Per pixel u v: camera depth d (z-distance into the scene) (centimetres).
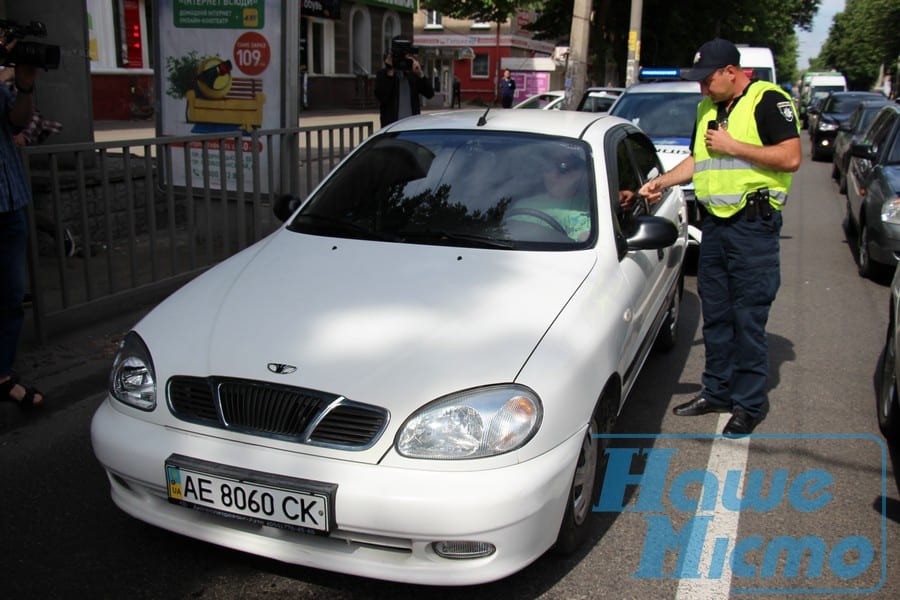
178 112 739
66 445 397
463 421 259
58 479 365
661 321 480
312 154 805
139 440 281
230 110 721
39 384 445
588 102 1348
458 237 362
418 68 934
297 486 256
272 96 705
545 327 295
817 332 622
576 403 281
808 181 1573
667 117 901
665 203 517
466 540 252
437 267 335
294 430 266
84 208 514
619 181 414
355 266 339
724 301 436
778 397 489
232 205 707
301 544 269
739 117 403
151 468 277
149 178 566
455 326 289
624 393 360
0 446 393
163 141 570
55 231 496
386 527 252
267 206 701
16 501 346
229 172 704
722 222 420
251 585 294
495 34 4291
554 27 2308
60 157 715
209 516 281
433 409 260
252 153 653
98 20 1866
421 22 4441
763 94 398
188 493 272
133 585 293
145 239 754
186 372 282
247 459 265
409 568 259
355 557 263
